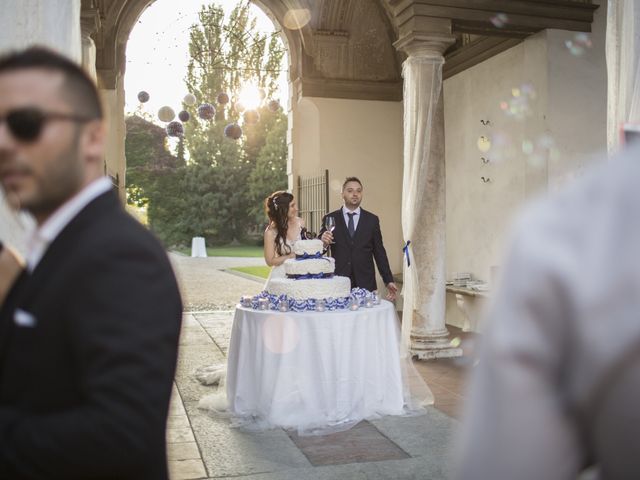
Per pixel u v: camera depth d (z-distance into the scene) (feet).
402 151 36.45
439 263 24.09
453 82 32.68
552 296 1.92
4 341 3.90
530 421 1.93
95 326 3.63
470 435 2.10
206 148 152.97
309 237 20.26
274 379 15.98
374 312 16.70
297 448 14.34
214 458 13.71
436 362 23.49
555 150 26.08
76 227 3.99
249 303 17.33
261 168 151.23
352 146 35.91
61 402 3.82
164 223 147.02
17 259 4.75
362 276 20.86
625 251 1.85
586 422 1.97
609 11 15.87
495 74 29.30
